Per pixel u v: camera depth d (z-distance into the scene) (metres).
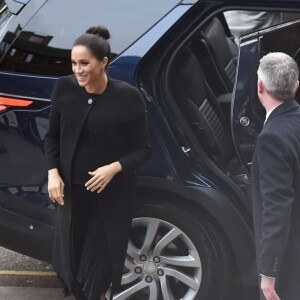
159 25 14.85
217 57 18.50
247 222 15.29
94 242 14.05
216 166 15.37
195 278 15.64
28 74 15.24
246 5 14.76
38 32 15.41
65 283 14.22
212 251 15.48
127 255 15.65
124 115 13.23
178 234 15.48
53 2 15.49
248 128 14.66
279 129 11.27
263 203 11.24
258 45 14.50
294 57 14.98
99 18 15.20
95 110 13.23
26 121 15.17
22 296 18.09
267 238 11.12
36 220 15.33
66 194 13.71
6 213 15.46
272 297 11.38
